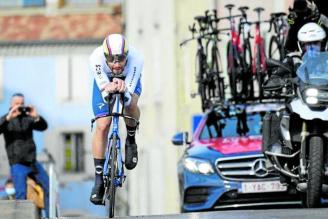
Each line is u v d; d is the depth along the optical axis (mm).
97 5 131000
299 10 31422
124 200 103000
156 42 83312
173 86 72375
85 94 123375
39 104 123500
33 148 41406
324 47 31031
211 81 41375
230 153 35656
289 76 31188
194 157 36062
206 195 35688
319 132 29234
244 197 35344
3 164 61938
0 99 122875
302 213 27750
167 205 74688
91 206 119438
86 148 122125
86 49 123688
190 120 66688
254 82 41844
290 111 30141
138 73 26984
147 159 89688
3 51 123375
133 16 103312
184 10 69125
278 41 41219
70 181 120438
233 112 38500
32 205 28453
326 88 29609
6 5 133125
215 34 42438
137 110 27266
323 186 29312
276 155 30578
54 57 123500
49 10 130375
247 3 65062
